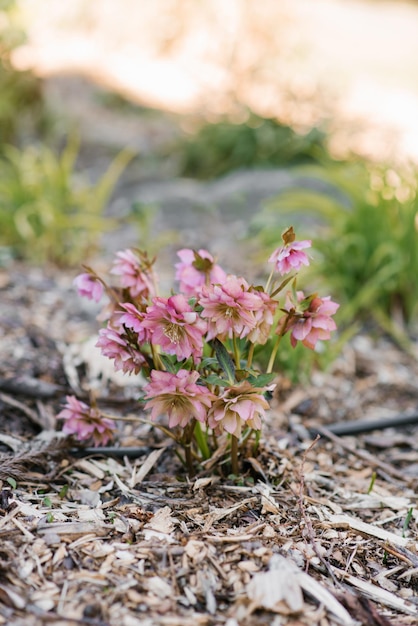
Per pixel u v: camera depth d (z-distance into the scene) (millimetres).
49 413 1262
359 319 1644
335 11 5543
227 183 2535
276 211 2076
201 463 1136
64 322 1511
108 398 1311
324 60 4301
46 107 2838
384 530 1088
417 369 1526
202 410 1015
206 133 2846
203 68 3809
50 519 1019
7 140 2588
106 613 912
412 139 3164
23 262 1818
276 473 1151
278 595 939
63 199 1987
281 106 2924
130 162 2869
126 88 3775
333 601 952
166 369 1058
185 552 987
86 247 1917
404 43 4957
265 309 1043
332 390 1432
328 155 2617
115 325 1099
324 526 1073
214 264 1103
